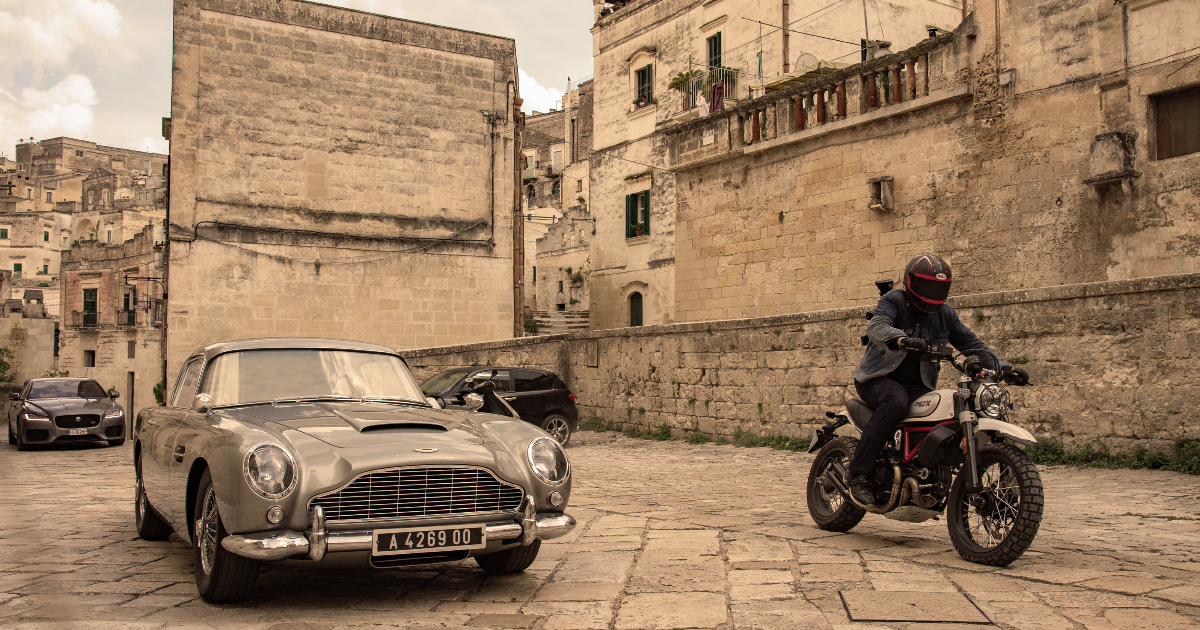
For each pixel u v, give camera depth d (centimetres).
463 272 2566
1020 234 1449
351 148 2453
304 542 435
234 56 2336
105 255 4647
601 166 3375
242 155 2331
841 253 1742
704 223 2092
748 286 1959
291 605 473
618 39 3309
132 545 670
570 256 4278
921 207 1600
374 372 628
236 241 2309
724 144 2003
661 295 3028
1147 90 1302
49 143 10588
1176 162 1269
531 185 6900
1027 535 493
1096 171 1333
